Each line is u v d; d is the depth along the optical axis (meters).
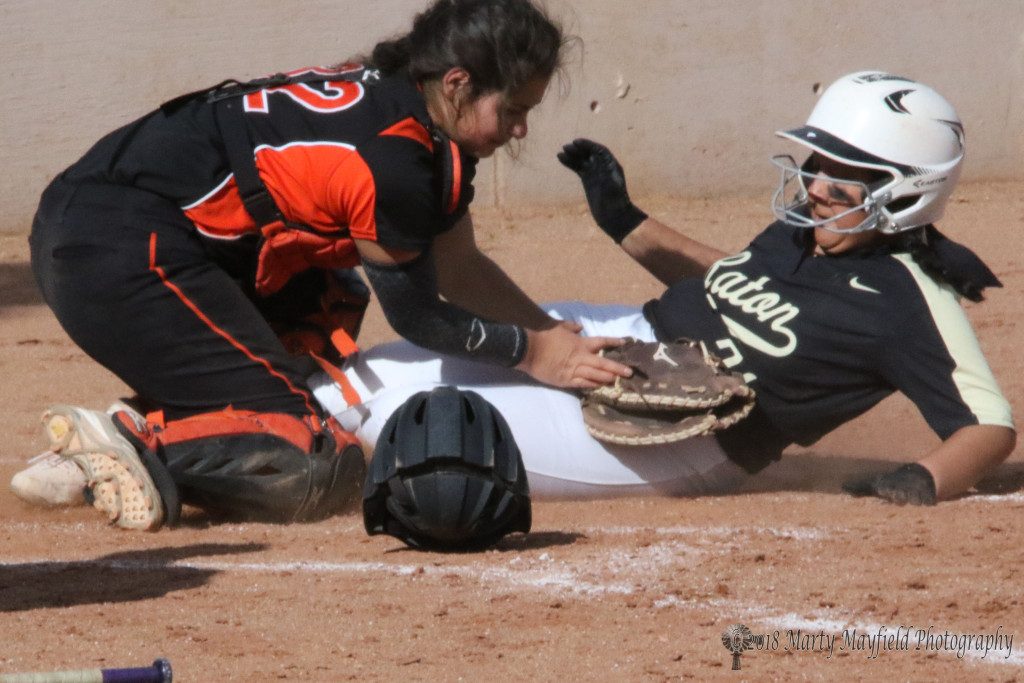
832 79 55.69
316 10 49.78
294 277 18.55
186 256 17.02
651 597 13.20
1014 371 27.11
